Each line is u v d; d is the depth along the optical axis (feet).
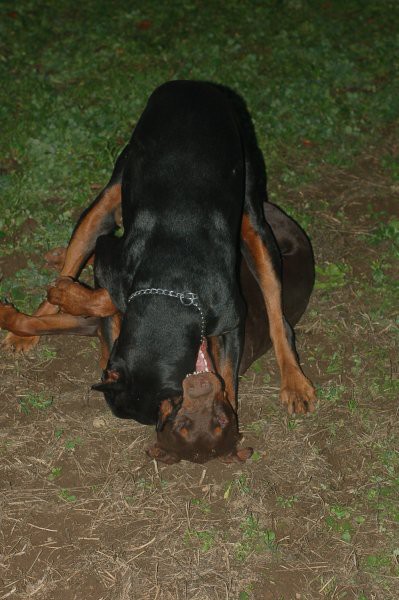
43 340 20.93
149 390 17.16
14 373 20.04
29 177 24.58
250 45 31.50
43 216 23.71
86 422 19.07
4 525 17.06
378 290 22.53
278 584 16.26
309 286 21.81
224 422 16.24
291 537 17.10
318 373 20.57
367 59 31.07
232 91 28.50
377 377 20.31
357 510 17.51
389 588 16.21
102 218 20.51
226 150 19.04
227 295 18.21
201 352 18.02
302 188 25.54
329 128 27.25
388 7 34.24
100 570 16.33
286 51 30.83
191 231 18.11
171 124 19.01
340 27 32.76
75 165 25.08
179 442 16.22
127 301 18.21
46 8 33.40
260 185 23.62
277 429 19.11
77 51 30.53
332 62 30.17
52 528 17.06
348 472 18.33
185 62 30.14
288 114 27.96
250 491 17.75
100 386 16.92
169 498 17.62
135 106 27.63
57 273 22.30
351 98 28.73
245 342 20.12
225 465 18.30
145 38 31.68
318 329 21.63
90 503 17.51
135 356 17.33
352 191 25.58
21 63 29.73
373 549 16.84
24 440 18.60
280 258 20.63
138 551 16.67
